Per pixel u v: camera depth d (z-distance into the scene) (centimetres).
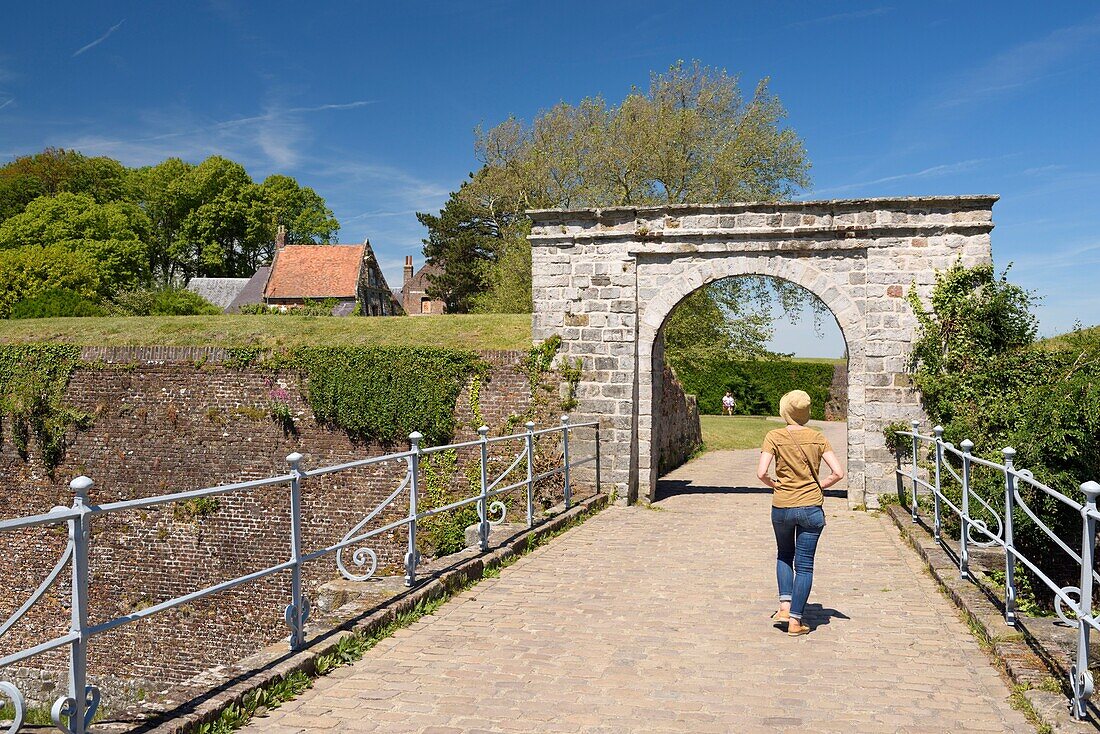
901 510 1273
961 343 1335
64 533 1675
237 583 515
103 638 1599
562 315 1505
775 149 3052
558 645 625
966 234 1354
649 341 1475
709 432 3130
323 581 1586
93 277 3838
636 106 3152
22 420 1736
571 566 912
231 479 1647
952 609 731
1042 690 497
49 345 1753
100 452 1705
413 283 7200
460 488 1555
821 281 1402
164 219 5744
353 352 1614
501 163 3788
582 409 1492
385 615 654
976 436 1271
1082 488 457
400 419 1583
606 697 517
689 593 796
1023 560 603
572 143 3431
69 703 394
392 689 528
